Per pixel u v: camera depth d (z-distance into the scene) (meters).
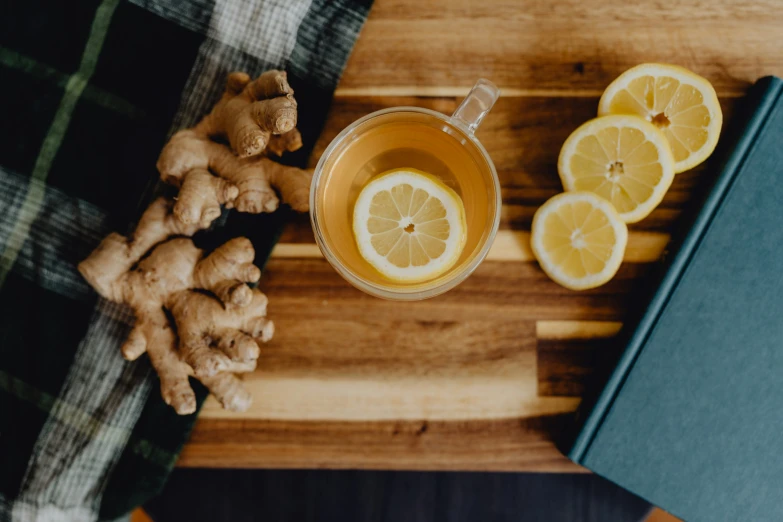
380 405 0.51
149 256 0.50
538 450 0.51
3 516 0.52
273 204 0.49
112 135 0.52
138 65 0.52
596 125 0.49
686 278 0.49
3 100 0.53
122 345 0.51
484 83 0.48
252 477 0.51
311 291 0.51
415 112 0.47
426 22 0.51
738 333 0.49
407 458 0.51
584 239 0.50
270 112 0.46
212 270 0.49
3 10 0.53
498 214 0.47
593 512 0.51
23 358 0.52
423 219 0.48
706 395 0.49
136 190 0.52
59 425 0.52
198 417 0.51
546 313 0.51
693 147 0.50
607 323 0.51
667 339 0.49
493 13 0.51
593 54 0.51
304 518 0.51
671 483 0.49
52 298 0.52
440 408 0.51
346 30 0.51
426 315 0.51
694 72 0.51
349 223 0.49
